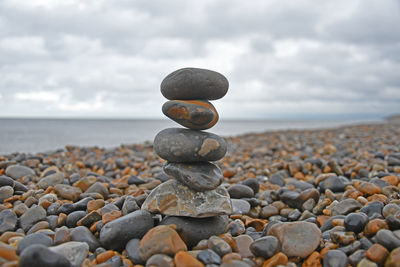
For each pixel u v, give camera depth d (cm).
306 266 57
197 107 65
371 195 81
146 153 199
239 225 70
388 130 354
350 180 105
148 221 63
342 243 59
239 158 166
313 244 59
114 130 673
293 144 226
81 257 57
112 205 74
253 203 84
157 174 110
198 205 65
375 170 107
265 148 202
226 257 56
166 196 66
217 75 66
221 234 62
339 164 126
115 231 60
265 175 119
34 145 306
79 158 170
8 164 113
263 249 57
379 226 60
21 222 69
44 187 94
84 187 92
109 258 58
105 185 95
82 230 63
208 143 65
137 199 76
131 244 59
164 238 57
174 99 68
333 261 55
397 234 58
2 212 69
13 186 87
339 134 326
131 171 130
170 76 67
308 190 84
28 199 79
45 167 123
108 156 184
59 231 62
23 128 686
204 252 56
